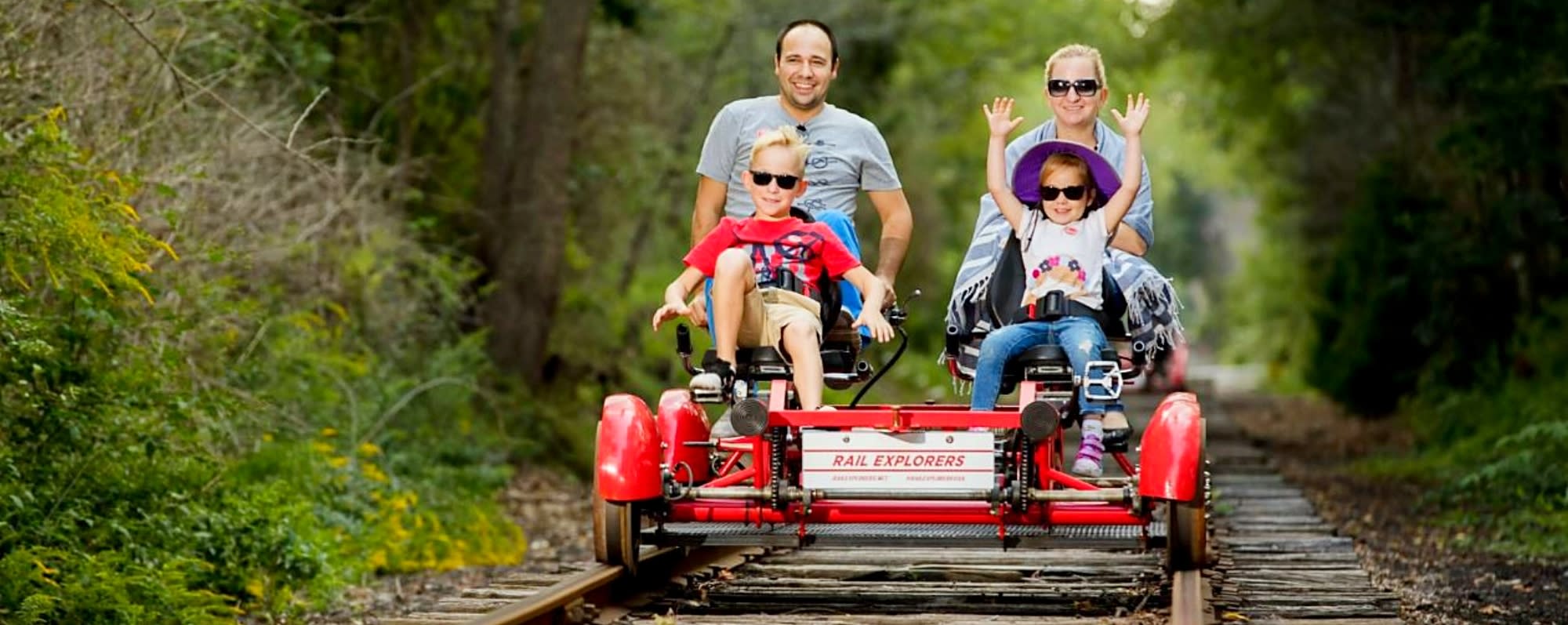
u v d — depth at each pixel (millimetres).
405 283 44000
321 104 42000
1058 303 20328
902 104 87312
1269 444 60062
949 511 19656
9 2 24906
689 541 19922
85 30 27359
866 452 19203
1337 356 75125
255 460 29438
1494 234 56125
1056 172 20484
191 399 25219
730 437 20219
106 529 22469
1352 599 21453
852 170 22812
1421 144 66812
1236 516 33969
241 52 34250
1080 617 20453
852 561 25156
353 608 25078
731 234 20578
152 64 29500
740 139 22906
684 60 66062
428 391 41156
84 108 26891
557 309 52844
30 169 23109
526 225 49375
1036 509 19594
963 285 21438
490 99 50344
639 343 57781
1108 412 20000
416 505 32625
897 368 84188
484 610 20531
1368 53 77312
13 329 21797
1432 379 62750
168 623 21328
